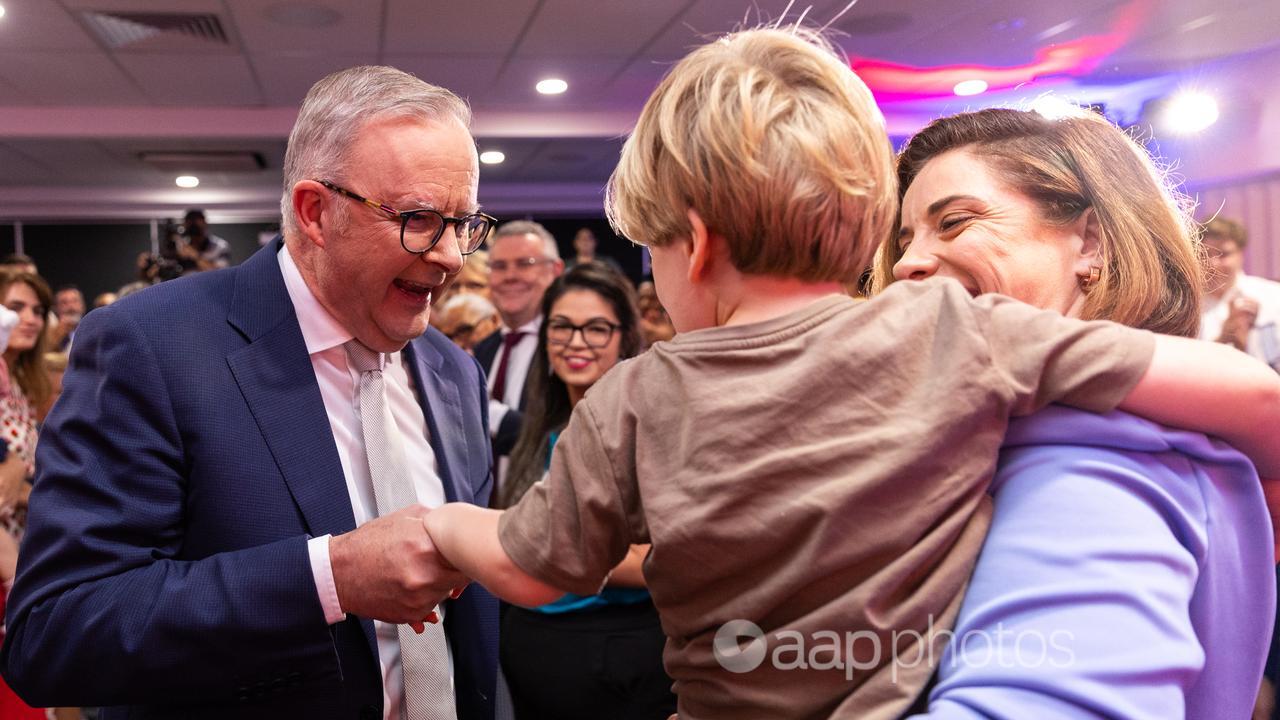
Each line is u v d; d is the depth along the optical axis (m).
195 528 1.11
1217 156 7.42
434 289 1.25
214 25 5.40
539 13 5.35
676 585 0.66
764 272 0.68
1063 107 0.92
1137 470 0.65
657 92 0.73
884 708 0.59
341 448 1.26
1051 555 0.60
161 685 1.01
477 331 4.05
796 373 0.63
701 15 5.41
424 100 1.19
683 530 0.62
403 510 1.02
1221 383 0.66
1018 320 0.65
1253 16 5.79
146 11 5.14
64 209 11.20
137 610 0.99
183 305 1.18
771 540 0.61
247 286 1.24
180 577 1.02
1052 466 0.64
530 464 2.16
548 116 8.20
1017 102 0.97
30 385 3.49
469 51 6.16
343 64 6.39
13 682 1.06
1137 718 0.53
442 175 1.17
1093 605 0.57
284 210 1.26
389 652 1.22
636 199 0.73
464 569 0.77
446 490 1.36
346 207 1.15
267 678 1.02
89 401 1.09
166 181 10.65
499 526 0.73
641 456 0.66
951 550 0.63
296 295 1.25
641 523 0.67
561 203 12.14
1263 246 7.11
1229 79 7.02
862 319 0.65
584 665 1.82
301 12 5.21
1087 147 0.85
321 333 1.25
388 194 1.15
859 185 0.67
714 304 0.72
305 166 1.19
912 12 5.49
